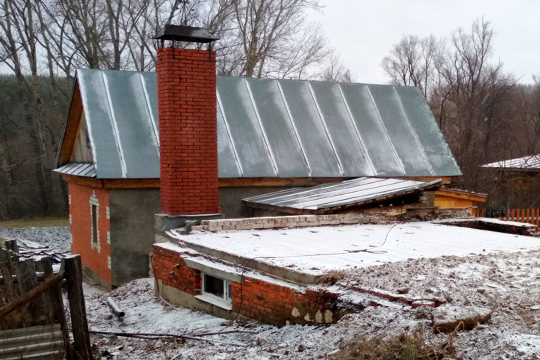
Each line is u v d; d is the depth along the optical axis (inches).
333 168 646.5
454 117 1498.5
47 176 1494.8
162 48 476.7
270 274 307.0
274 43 1398.9
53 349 238.4
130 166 557.3
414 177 673.6
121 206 559.5
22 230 1117.1
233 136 634.8
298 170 626.8
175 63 470.3
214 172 486.3
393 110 750.5
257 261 318.3
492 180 1150.3
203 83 480.4
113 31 1331.2
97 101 607.8
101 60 1306.6
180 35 472.1
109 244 559.2
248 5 1368.1
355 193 527.5
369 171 658.8
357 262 312.3
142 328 340.8
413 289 248.5
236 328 301.0
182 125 473.7
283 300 282.7
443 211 522.3
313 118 695.1
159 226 471.5
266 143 642.8
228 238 409.1
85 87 617.9
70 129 722.8
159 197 573.3
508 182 1027.3
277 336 262.4
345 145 678.5
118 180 551.5
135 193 564.4
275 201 559.5
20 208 1409.9
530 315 209.0
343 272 278.4
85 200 667.4
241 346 259.9
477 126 1438.2
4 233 1068.5
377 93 766.5
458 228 462.9
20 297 229.0
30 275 232.8
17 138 1562.5
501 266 294.2
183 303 385.7
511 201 1009.5
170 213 472.1
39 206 1441.9
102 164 549.3
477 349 184.2
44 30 1293.1
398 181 554.6
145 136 591.5
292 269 291.0
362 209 494.3
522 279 262.5
